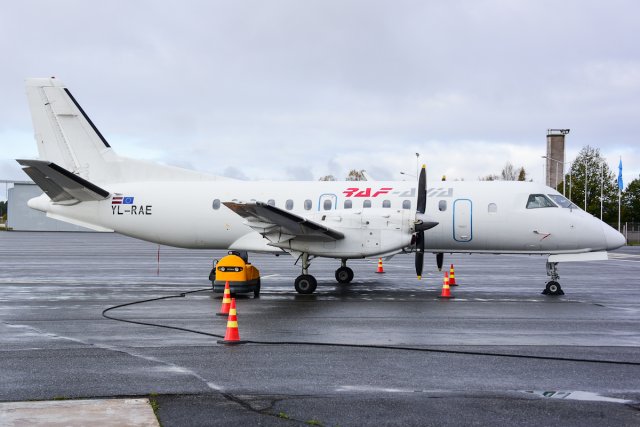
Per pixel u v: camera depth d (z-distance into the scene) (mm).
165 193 21250
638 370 9109
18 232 91000
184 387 8039
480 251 20172
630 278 24609
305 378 8555
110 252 42594
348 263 32969
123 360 9523
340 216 17953
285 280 22828
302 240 18062
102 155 22016
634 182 82000
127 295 17922
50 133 22078
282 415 6965
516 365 9367
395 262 34312
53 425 6461
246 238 20375
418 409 7223
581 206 80375
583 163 81688
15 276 23938
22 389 7871
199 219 20906
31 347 10461
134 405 7223
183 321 13227
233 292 17344
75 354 9922
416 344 10891
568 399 7660
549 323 13203
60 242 60031
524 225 19375
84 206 21531
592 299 17453
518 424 6758
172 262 32438
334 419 6859
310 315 14172
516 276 25125
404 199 19984
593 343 11062
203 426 6582
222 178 21828
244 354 10008
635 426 6711
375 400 7555
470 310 15086
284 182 21172
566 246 19266
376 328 12492
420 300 17000
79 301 16516
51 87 21969
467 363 9484
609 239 19062
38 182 20359
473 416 6996
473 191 19969
